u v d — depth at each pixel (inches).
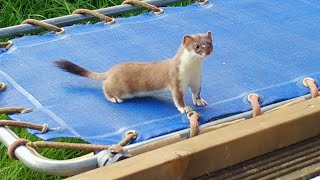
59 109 61.1
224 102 62.4
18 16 110.0
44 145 53.3
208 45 58.2
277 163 53.9
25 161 51.4
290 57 72.5
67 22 79.7
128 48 74.2
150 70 61.0
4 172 84.0
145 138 55.3
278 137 53.9
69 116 59.8
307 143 56.2
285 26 80.4
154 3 84.5
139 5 83.5
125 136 55.6
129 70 61.5
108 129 57.4
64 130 57.3
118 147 51.9
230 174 51.7
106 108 61.1
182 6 95.0
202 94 63.9
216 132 52.2
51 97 63.5
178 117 59.1
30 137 74.0
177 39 76.6
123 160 48.4
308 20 82.0
